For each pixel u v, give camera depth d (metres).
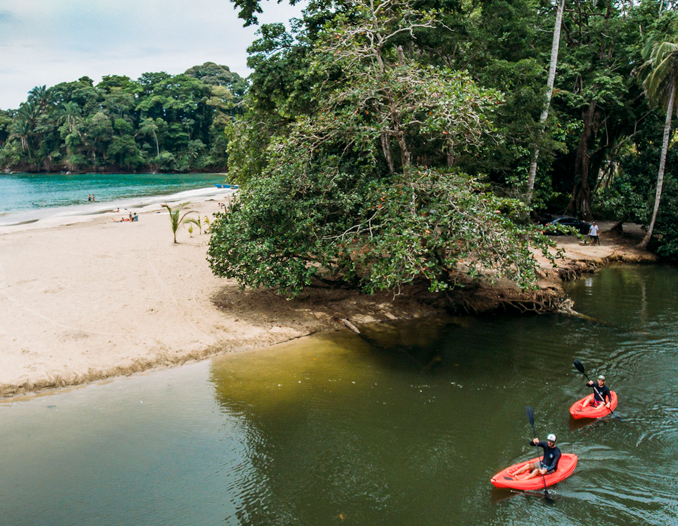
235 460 8.30
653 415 9.94
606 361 12.67
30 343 11.70
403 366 12.26
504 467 8.27
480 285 17.47
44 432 8.83
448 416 9.87
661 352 13.24
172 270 18.78
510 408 10.24
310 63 15.94
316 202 14.19
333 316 15.61
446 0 17.56
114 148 111.69
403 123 14.65
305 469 8.11
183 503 7.21
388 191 13.40
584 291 19.97
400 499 7.43
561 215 31.61
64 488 7.43
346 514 7.08
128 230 28.44
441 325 15.43
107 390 10.42
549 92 20.72
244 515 7.00
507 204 13.98
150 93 126.75
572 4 29.48
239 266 15.12
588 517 7.07
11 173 118.06
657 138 30.55
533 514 7.12
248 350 12.88
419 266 12.38
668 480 7.89
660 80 23.27
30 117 114.25
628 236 29.59
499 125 18.64
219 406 10.01
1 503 7.05
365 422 9.57
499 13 20.27
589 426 9.52
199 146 123.12
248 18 19.20
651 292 19.84
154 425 9.23
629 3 30.30
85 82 125.62
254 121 24.03
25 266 18.53
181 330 13.36
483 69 19.73
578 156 31.33
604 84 26.25
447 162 18.45
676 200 26.30
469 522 6.96
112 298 15.15
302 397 10.49
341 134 14.43
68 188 73.19
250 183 15.23
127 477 7.75
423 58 20.41
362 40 15.38
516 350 13.43
